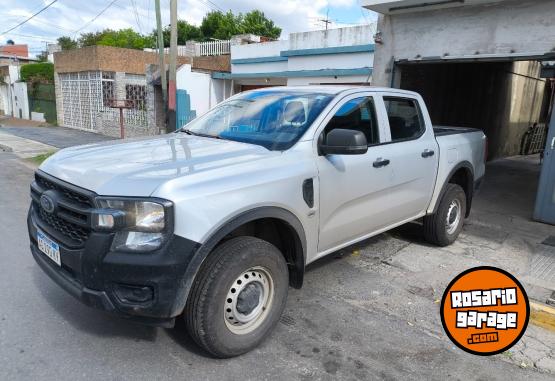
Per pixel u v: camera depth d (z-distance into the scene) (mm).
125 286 2555
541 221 6652
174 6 11805
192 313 2730
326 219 3537
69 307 3557
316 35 14641
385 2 7457
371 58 13117
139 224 2494
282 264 3107
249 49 18172
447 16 7562
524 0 6707
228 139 3719
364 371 2922
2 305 3551
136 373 2793
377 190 4020
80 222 2629
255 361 2975
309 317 3580
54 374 2746
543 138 17094
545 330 3549
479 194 8664
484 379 2906
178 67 16953
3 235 5242
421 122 4789
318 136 3457
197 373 2818
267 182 2953
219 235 2664
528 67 14906
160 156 3094
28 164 10875
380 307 3791
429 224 5148
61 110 24125
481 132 6102
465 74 11344
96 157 3113
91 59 20469
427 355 3131
